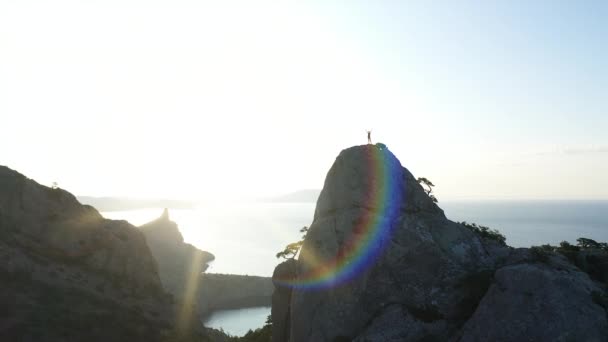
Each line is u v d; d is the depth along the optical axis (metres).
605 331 30.08
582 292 32.81
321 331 42.81
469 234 45.03
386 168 48.75
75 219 90.50
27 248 76.12
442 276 40.50
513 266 36.06
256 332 83.06
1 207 80.38
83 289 73.88
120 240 94.69
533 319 31.75
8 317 54.97
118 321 69.06
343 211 47.59
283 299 54.78
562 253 44.41
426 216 45.66
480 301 35.88
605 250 46.06
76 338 57.75
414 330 37.66
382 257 42.62
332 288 43.97
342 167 50.19
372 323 40.09
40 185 92.62
